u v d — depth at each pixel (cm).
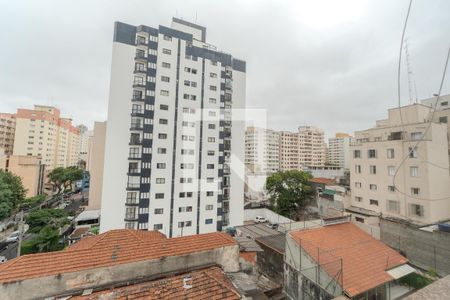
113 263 866
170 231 3297
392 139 2731
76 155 9681
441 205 2328
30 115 6962
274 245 1692
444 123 2584
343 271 1155
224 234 1205
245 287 903
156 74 3303
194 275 895
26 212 4531
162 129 3312
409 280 1373
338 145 10144
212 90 3719
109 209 3006
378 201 2736
